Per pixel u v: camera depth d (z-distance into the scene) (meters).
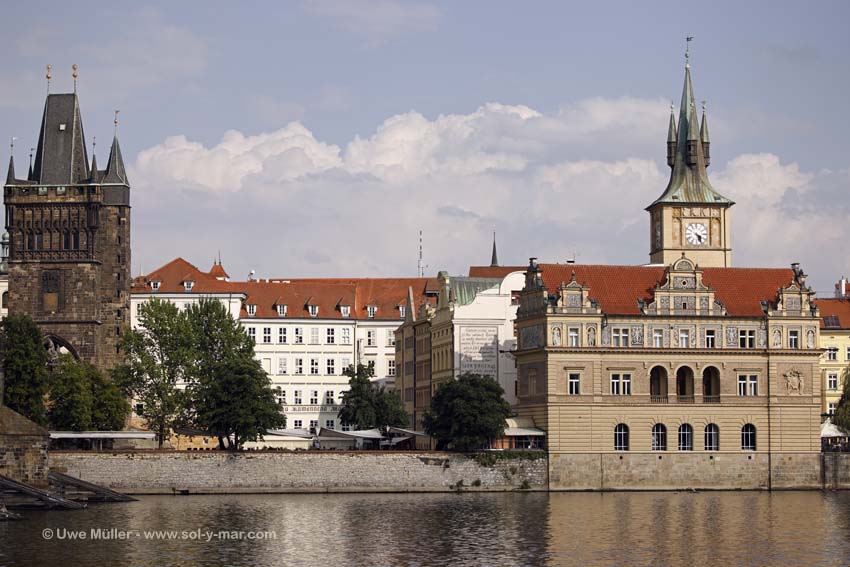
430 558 134.88
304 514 168.38
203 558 134.25
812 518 166.12
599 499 190.62
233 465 198.12
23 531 151.38
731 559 135.25
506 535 150.00
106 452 195.25
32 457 182.62
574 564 132.00
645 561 134.00
